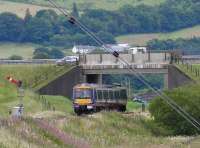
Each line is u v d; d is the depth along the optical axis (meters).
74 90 199.00
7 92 196.62
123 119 169.38
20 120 121.19
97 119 158.62
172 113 175.50
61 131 130.50
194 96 178.88
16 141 104.94
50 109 189.00
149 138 154.25
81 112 197.12
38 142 112.19
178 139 156.62
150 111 179.75
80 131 142.25
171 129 176.12
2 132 107.94
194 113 177.00
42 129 121.44
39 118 136.62
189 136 169.62
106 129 152.75
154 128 173.12
